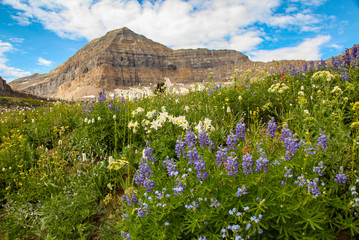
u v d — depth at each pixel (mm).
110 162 3816
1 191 4973
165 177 3875
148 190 3141
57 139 7883
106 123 6664
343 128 4637
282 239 2859
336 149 3996
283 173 3029
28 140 7707
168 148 5215
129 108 7281
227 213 2902
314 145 3578
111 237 3461
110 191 4797
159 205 2953
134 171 5223
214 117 6973
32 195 4746
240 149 3623
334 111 5426
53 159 5879
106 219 3910
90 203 4207
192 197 3037
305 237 2648
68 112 10180
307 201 2760
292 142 3074
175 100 8711
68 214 3887
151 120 6773
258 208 2682
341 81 7344
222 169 3229
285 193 2783
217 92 8383
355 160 3641
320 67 9555
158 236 2883
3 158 5770
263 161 2834
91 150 6332
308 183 2756
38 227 3979
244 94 7352
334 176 3398
